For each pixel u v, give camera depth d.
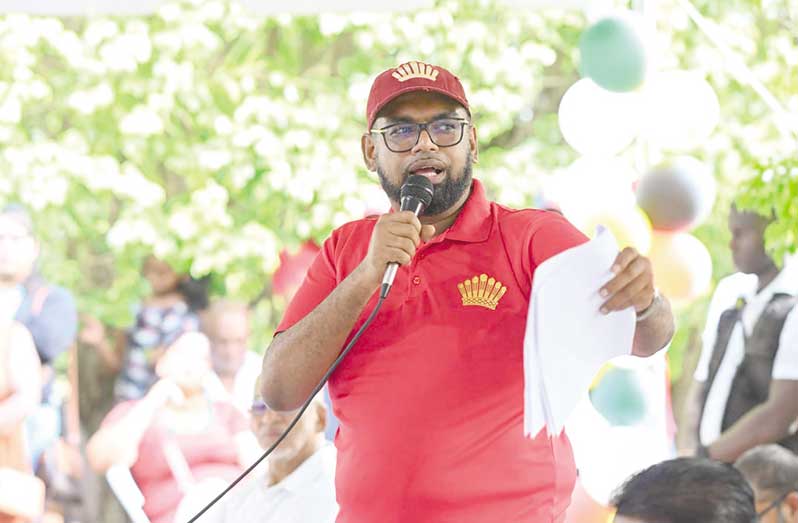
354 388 4.27
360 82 14.24
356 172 14.11
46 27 13.76
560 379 3.85
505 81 14.27
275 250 13.87
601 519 7.56
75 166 13.78
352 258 4.52
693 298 7.88
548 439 4.19
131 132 13.90
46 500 10.30
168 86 13.95
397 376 4.17
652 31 7.62
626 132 7.72
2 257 10.21
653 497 3.36
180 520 9.28
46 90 13.84
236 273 13.84
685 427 8.79
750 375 8.20
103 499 11.48
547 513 4.16
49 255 14.02
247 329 10.21
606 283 3.92
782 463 5.97
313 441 7.02
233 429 9.73
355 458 4.22
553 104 15.00
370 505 4.17
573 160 14.67
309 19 14.49
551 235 4.25
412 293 4.24
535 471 4.13
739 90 14.13
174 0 13.09
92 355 13.09
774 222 8.00
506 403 4.12
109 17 13.80
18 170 13.74
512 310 4.19
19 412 9.99
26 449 10.06
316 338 4.23
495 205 4.47
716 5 14.42
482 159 14.44
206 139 14.16
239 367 10.06
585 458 7.68
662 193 7.60
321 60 14.96
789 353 7.97
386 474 4.14
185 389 9.66
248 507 7.07
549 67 15.01
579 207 7.53
